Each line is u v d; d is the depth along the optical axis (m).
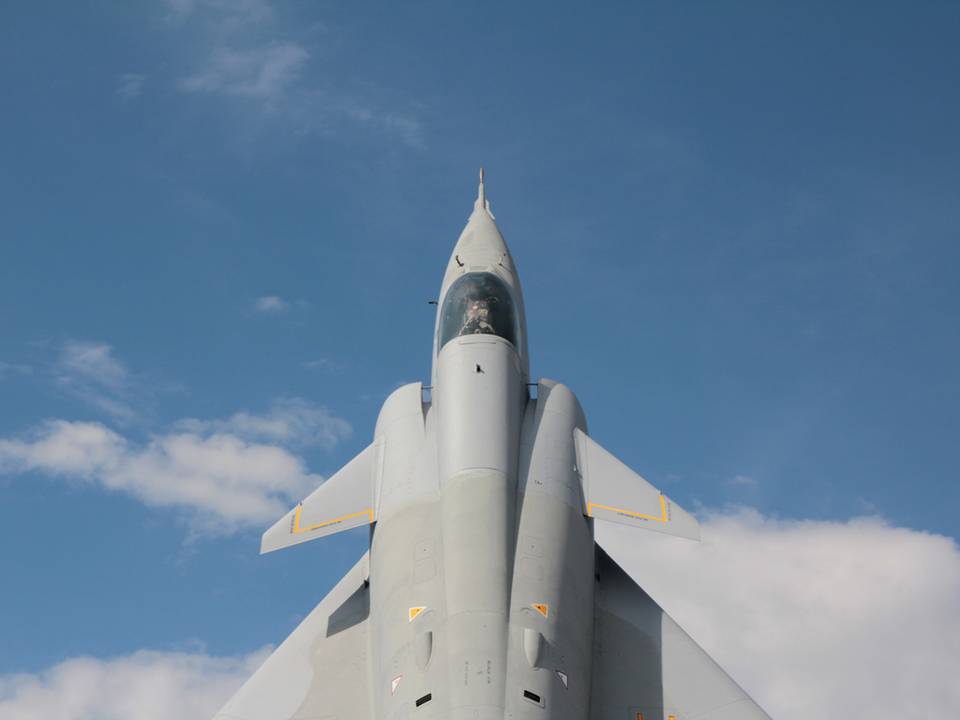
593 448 21.67
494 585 18.39
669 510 20.61
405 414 22.47
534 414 21.88
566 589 19.05
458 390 21.12
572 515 20.33
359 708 18.94
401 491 20.78
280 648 20.45
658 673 19.31
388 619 18.80
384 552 19.89
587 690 18.25
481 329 22.34
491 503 19.53
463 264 25.77
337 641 20.19
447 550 19.05
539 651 17.61
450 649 17.56
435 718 16.75
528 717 16.73
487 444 20.36
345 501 21.33
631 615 20.34
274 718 19.05
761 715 18.72
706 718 18.62
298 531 20.86
